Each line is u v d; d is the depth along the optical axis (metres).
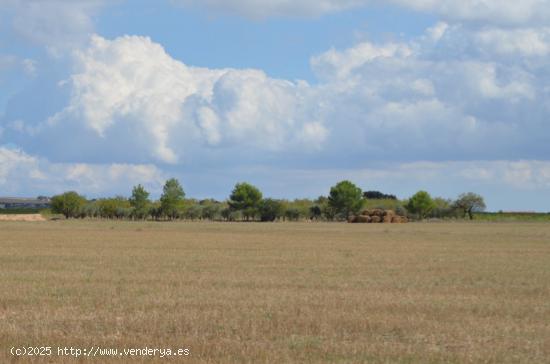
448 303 33.44
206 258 60.38
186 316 29.17
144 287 38.88
